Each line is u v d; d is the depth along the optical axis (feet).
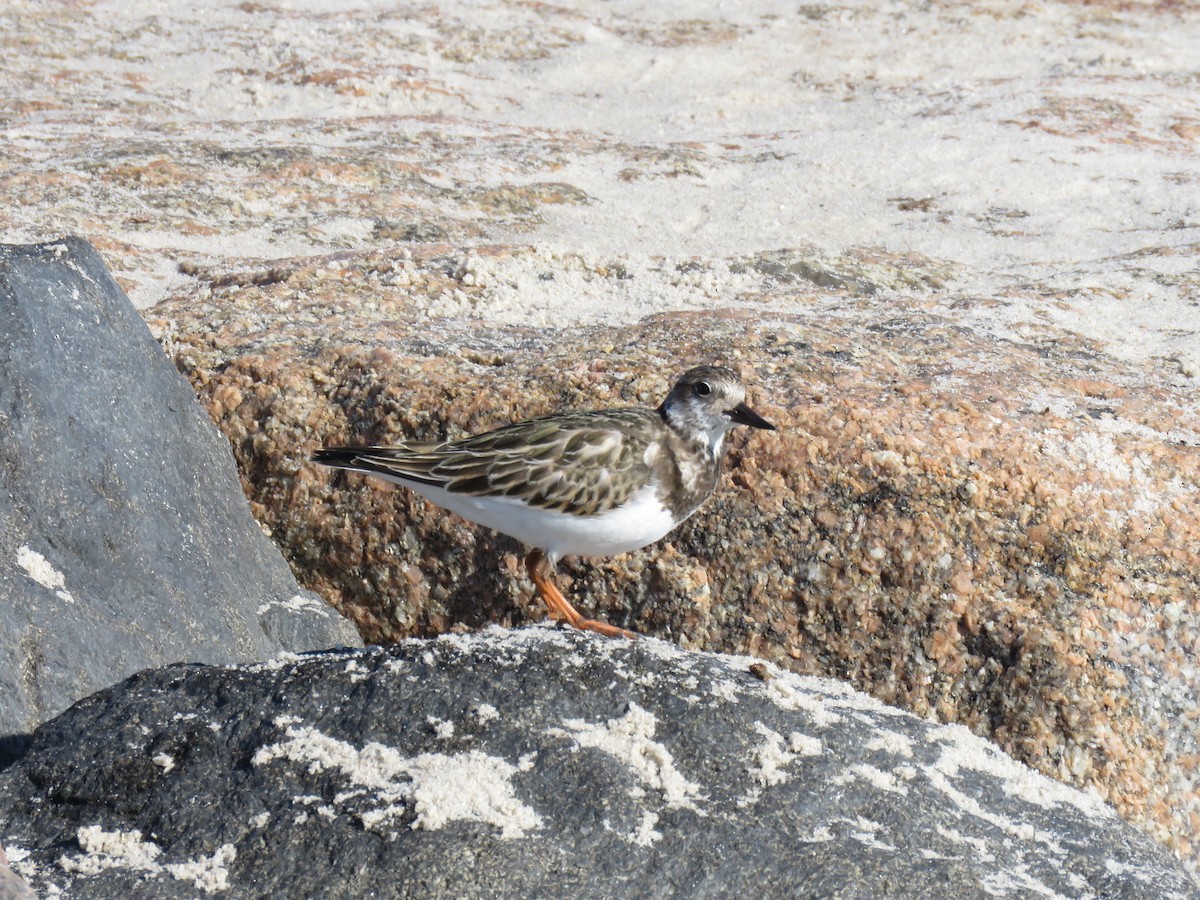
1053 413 37.63
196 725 25.31
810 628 35.29
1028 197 61.52
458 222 57.52
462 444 31.19
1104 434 37.09
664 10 94.94
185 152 61.21
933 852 23.99
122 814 24.02
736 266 51.37
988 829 25.00
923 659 34.55
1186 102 75.20
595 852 22.89
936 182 63.52
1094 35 89.92
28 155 60.80
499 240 56.24
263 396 39.91
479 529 37.70
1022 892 23.18
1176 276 50.80
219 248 53.26
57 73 76.13
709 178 65.21
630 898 22.33
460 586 38.17
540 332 43.78
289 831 23.07
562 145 68.33
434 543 38.22
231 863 22.72
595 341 41.96
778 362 39.78
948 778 26.16
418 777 23.90
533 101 78.84
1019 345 43.42
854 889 22.62
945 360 40.70
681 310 46.06
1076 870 24.40
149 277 49.47
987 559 34.73
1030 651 33.71
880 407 36.83
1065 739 33.04
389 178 61.05
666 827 23.43
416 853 22.39
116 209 55.11
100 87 74.74
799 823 23.94
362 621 39.19
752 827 23.63
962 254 55.77
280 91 76.13
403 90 77.15
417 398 38.83
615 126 75.36
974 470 35.45
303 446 39.40
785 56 86.58
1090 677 33.32
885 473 35.45
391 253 50.80
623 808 23.65
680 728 25.49
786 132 72.54
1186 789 33.12
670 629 36.04
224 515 37.04
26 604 29.14
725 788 24.50
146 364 36.01
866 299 48.21
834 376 38.83
